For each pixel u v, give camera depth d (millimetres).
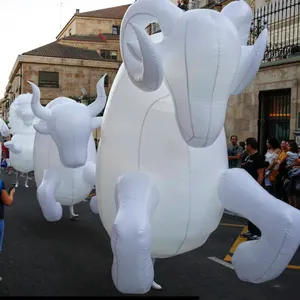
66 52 35281
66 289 5336
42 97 33312
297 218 3689
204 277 5777
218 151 4078
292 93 11625
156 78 3227
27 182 15164
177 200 3818
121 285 3613
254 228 7492
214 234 8055
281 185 8828
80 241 7508
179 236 3943
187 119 3264
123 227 3512
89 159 7703
